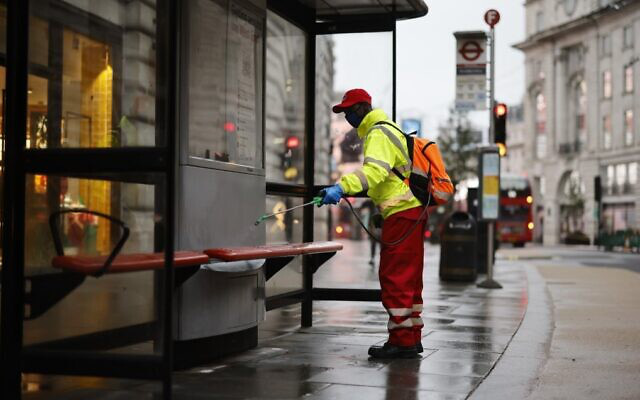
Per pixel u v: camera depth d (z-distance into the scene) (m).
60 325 5.37
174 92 4.59
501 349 7.36
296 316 10.00
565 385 5.74
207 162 6.47
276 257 6.89
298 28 9.06
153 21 6.17
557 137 79.75
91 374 4.74
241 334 7.13
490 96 15.88
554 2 79.88
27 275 5.29
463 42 16.05
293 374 6.11
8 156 5.12
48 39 5.84
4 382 5.03
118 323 5.73
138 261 4.97
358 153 10.63
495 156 15.01
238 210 6.97
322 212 14.31
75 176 5.40
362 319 9.70
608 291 13.98
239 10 7.03
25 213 5.16
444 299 12.46
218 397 5.31
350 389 5.57
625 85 69.50
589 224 73.50
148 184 5.98
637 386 5.74
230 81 6.90
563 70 79.00
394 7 9.03
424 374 6.12
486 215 14.99
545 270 20.94
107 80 6.30
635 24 67.88
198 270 6.27
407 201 6.81
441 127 60.78
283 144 9.44
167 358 4.56
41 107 5.80
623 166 69.69
